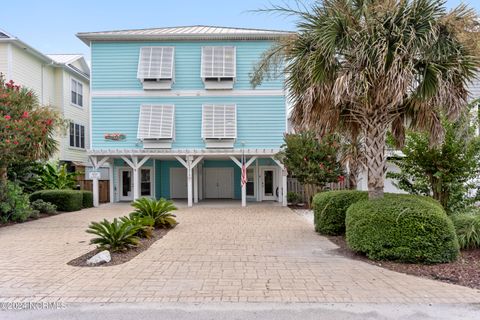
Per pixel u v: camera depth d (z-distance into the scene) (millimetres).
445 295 4027
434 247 5246
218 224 9789
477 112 7789
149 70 15828
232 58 16031
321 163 13164
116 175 17938
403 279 4648
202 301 3885
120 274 4910
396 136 7840
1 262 5652
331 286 4379
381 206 5684
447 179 7434
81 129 21266
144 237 7523
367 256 5785
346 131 7680
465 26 5516
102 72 16125
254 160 16750
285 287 4344
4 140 8875
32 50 16672
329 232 7875
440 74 5406
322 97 6184
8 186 10531
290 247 6719
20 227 9570
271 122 16141
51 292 4195
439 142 6750
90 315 3549
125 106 16125
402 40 5398
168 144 15945
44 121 10664
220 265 5395
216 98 16188
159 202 9195
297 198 15953
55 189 14633
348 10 5949
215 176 18906
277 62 7121
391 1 5496
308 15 6262
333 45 5797
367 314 3533
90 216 12047
